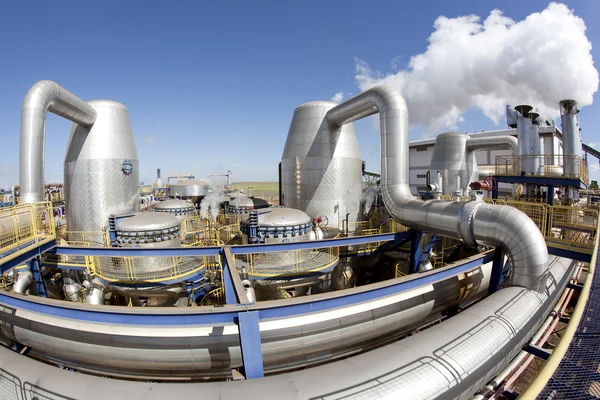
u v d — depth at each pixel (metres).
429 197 15.56
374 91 16.66
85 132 19.81
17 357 7.24
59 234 21.62
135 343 8.91
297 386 5.80
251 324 7.23
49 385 6.16
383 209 27.53
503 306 9.59
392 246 20.30
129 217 15.77
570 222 15.60
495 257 13.09
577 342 7.13
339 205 22.56
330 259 16.73
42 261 17.05
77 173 19.75
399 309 11.10
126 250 12.87
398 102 15.55
